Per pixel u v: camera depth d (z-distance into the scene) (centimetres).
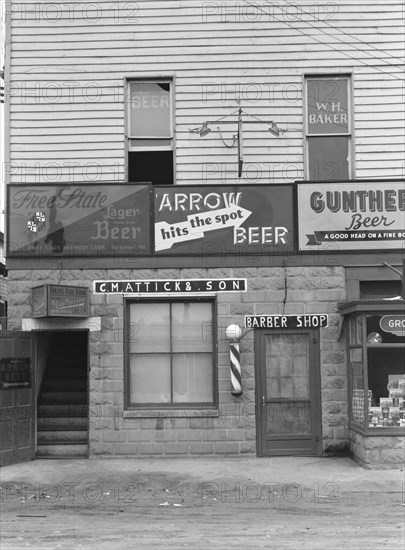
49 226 1319
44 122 1348
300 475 1138
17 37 1359
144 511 941
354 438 1248
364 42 1359
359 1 1362
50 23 1360
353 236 1314
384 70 1355
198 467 1199
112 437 1286
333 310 1308
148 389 1313
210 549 739
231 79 1352
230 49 1355
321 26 1361
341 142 1356
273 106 1348
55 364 1518
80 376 1488
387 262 1309
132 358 1317
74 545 757
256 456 1281
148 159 1362
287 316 1302
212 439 1284
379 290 1327
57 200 1324
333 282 1311
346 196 1320
